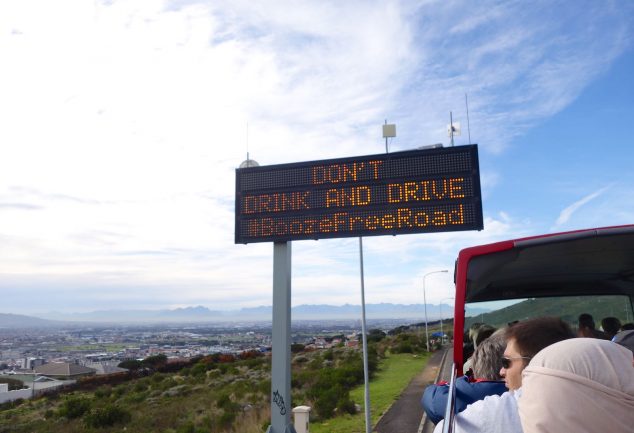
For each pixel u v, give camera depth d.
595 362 1.33
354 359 49.44
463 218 10.28
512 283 5.53
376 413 21.64
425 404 3.50
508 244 4.31
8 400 61.44
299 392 30.94
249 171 11.88
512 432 2.01
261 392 34.41
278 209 11.52
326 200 11.21
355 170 11.12
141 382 57.12
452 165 10.53
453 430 1.94
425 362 45.50
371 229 10.78
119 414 30.88
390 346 68.25
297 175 11.52
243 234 11.69
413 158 10.79
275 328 11.41
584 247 4.21
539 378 1.38
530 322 2.22
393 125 11.19
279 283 11.49
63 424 33.00
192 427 24.09
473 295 5.62
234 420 24.28
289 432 11.11
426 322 61.69
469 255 4.49
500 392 3.09
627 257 4.54
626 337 3.07
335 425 19.77
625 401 1.26
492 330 4.69
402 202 10.71
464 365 5.21
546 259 4.60
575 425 1.27
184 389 46.47
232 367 61.47
